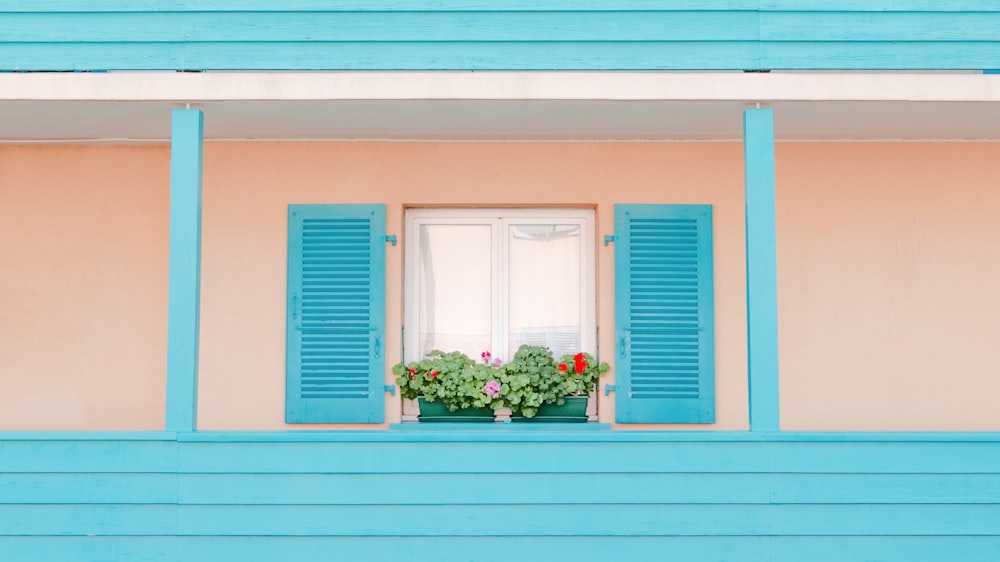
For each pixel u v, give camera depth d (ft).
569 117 18.88
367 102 17.58
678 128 19.88
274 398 21.09
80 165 21.39
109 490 16.97
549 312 21.61
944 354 21.04
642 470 17.04
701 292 21.12
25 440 16.94
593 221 21.72
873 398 20.98
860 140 21.17
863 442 17.02
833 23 18.49
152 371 21.13
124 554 16.93
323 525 17.03
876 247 21.17
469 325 21.61
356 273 21.21
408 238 21.68
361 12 18.63
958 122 19.30
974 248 21.16
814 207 21.24
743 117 18.24
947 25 18.49
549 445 17.11
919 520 16.94
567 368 20.90
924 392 20.99
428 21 18.62
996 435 16.94
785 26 18.49
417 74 17.24
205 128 19.86
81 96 17.19
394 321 21.21
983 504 16.96
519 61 18.56
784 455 17.03
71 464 16.97
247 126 19.70
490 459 17.08
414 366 20.95
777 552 16.97
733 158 21.36
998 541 16.92
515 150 21.35
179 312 17.06
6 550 16.88
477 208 21.72
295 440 17.06
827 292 21.13
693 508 17.03
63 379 21.08
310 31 18.60
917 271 21.15
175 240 17.17
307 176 21.38
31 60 18.44
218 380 21.08
